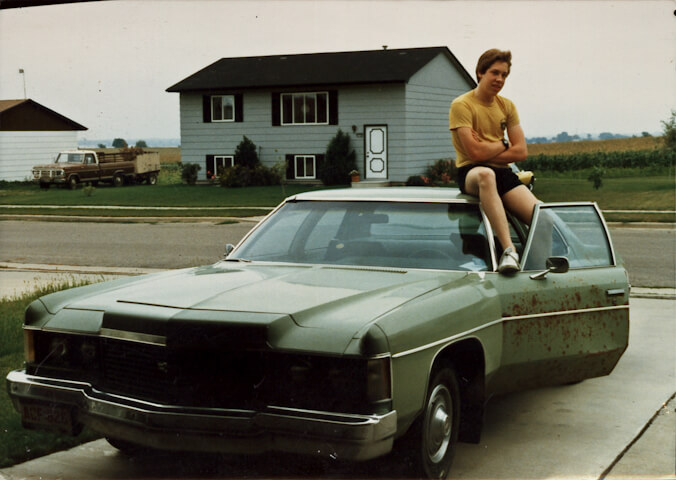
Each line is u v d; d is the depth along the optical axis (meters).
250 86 33.78
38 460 4.25
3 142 40.25
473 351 4.08
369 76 32.06
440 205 4.80
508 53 4.97
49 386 3.77
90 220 21.73
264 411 3.34
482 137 5.10
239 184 33.19
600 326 4.89
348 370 3.27
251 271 4.42
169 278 4.36
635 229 17.80
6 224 20.88
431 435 3.73
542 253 4.76
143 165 39.69
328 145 32.84
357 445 3.18
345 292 3.83
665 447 4.52
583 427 4.89
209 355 3.43
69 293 4.14
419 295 3.83
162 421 3.41
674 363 6.50
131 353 3.60
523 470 4.14
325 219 4.88
